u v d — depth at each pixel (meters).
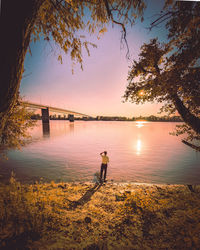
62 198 4.76
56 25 3.36
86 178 9.17
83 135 44.31
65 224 3.19
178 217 3.38
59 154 17.73
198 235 2.59
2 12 1.75
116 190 6.07
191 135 5.07
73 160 14.62
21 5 1.76
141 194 5.30
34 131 58.59
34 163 13.13
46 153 18.33
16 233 2.55
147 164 13.38
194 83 3.30
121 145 26.25
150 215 3.56
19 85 2.09
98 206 4.35
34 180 8.69
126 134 49.62
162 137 41.03
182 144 27.56
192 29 2.42
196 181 9.02
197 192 5.65
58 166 12.19
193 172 10.95
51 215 3.44
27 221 2.92
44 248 2.37
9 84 1.85
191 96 3.79
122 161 14.57
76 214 3.76
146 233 2.88
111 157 16.58
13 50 1.79
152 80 4.14
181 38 2.88
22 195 4.25
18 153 17.70
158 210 3.85
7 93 1.87
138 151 20.55
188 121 4.41
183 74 3.36
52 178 9.12
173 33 2.84
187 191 5.83
